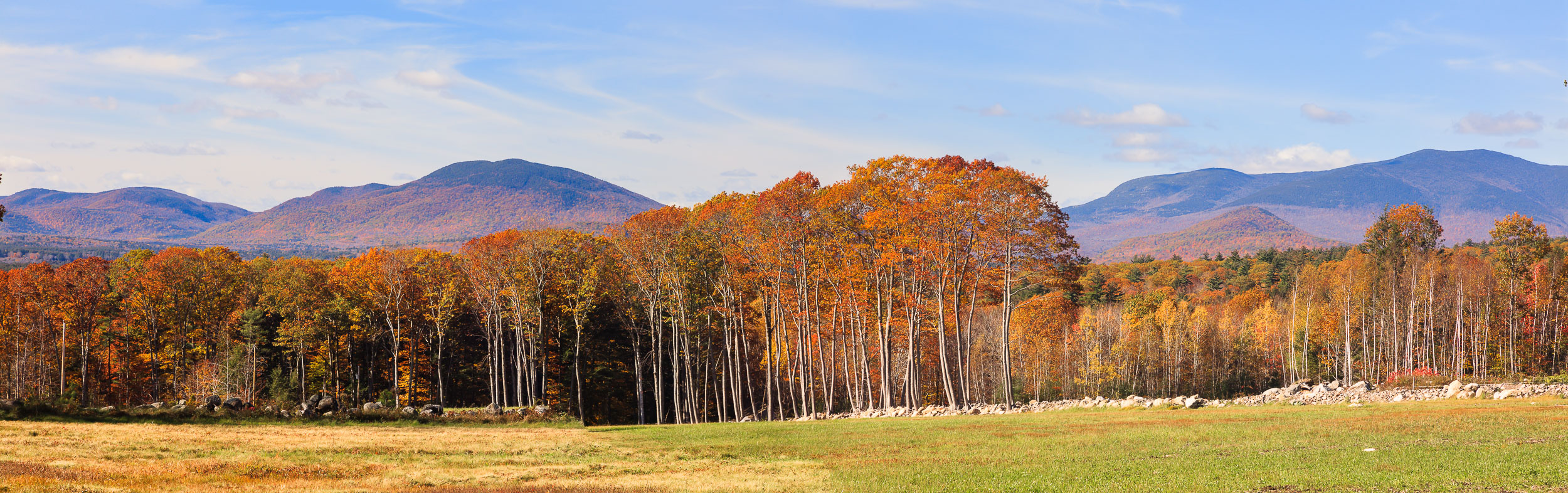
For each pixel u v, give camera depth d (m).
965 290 55.56
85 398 64.81
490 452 30.08
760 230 51.41
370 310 68.62
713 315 63.91
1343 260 109.62
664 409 74.44
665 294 59.34
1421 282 78.88
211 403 45.03
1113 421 34.94
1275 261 142.75
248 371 65.88
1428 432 25.91
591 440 34.88
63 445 29.16
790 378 57.84
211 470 24.44
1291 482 18.20
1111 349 83.31
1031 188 44.56
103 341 72.94
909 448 28.25
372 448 30.89
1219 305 112.00
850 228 50.12
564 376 71.44
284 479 23.41
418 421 45.41
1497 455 20.23
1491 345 77.44
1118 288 118.75
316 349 71.94
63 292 69.12
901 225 47.28
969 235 46.81
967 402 47.50
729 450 30.00
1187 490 17.83
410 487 21.70
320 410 46.94
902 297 52.19
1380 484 17.48
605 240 64.12
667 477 23.44
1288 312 96.44
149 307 69.12
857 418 47.25
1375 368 81.25
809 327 54.38
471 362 75.56
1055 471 21.20
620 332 71.56
